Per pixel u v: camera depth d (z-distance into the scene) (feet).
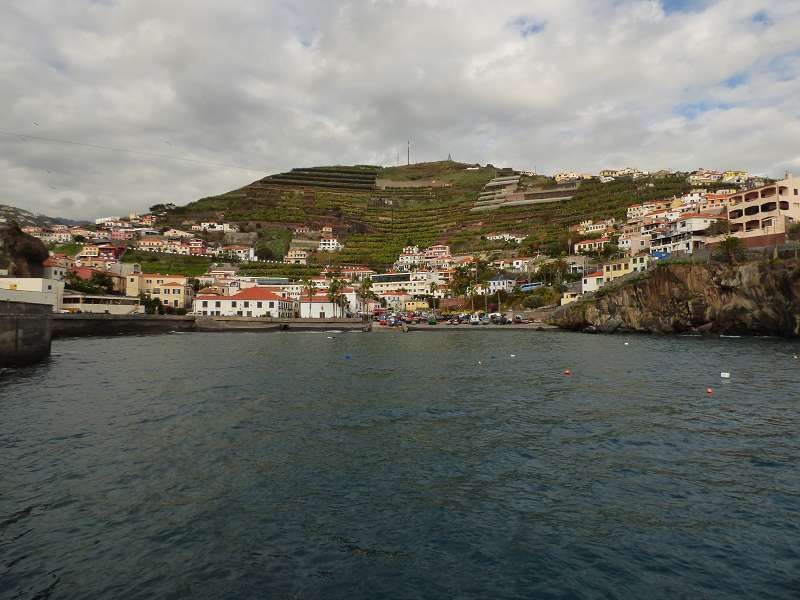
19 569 40.60
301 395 111.65
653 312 322.96
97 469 63.36
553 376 138.31
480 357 188.96
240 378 136.26
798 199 349.41
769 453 68.54
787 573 40.14
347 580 39.68
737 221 375.25
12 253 382.83
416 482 59.47
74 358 188.96
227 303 436.76
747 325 282.15
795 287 254.06
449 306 568.82
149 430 81.71
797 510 51.03
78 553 43.27
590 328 357.00
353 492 56.49
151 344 261.24
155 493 56.03
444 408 98.02
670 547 44.37
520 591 38.19
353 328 399.85
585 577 39.96
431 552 43.83
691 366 153.99
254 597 37.27
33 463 65.31
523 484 58.70
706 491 56.03
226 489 57.26
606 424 84.89
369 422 87.10
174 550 43.93
